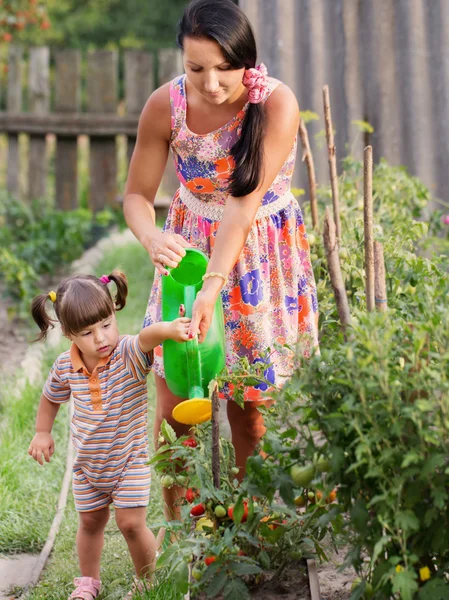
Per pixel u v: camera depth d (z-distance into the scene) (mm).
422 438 3049
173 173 13320
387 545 3273
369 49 7680
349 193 6277
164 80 13602
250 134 3840
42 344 8039
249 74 3771
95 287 3990
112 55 13531
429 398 3082
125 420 4035
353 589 3572
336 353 3391
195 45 3574
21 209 12195
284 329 4301
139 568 4137
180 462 3914
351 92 7727
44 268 10703
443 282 3938
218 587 3510
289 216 4266
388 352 3123
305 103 7828
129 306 8711
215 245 3842
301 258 4387
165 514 4434
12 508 5020
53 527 4844
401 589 3000
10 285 9375
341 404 3229
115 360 4008
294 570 3953
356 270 4805
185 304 3822
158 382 4320
